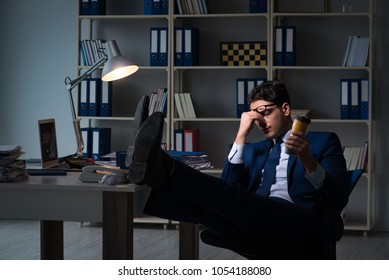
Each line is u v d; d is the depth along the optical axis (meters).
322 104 6.69
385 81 6.54
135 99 7.00
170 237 6.24
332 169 3.40
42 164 4.06
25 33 7.15
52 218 3.43
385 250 5.74
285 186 3.49
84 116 6.78
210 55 6.83
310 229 3.35
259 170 3.57
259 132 6.83
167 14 6.62
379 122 6.57
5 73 7.20
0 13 7.18
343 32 6.63
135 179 2.92
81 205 3.39
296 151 3.23
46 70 7.13
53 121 4.22
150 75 6.96
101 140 6.73
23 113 7.19
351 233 6.51
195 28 6.63
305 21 6.68
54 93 7.12
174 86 6.78
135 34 6.95
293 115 6.38
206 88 6.87
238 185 3.16
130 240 3.37
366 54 6.35
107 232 3.33
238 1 6.75
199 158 4.04
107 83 6.75
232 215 3.14
